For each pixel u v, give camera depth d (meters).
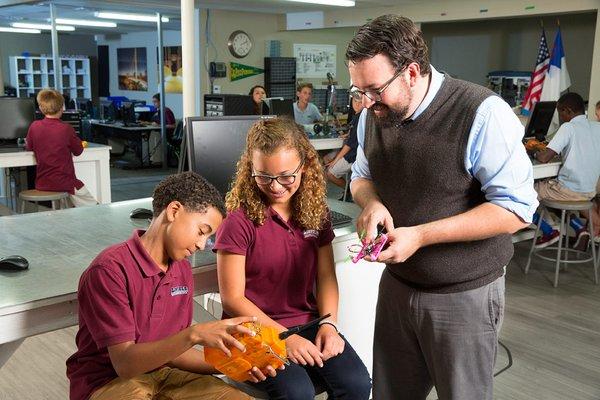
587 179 4.06
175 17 9.50
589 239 4.48
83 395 1.43
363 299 2.23
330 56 10.71
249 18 9.50
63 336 3.04
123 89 14.12
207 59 9.16
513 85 7.77
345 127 6.90
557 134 4.09
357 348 2.26
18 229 2.14
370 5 8.27
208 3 8.24
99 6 8.17
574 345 3.06
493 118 1.36
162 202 1.45
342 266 2.14
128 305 1.41
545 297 3.75
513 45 9.03
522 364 2.84
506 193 1.38
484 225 1.37
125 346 1.36
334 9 9.02
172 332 1.53
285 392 1.53
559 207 4.00
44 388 2.52
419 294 1.54
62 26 11.81
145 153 9.12
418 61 1.35
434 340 1.54
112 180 7.79
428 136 1.44
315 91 8.60
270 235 1.70
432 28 10.11
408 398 1.71
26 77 13.45
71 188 4.62
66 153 4.54
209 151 2.17
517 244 4.93
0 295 1.51
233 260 1.66
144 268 1.44
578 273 4.24
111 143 9.94
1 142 5.16
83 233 2.10
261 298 1.73
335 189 7.28
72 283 1.60
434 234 1.39
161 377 1.52
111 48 14.29
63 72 13.90
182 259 1.48
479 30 9.43
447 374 1.54
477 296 1.49
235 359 1.35
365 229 1.49
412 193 1.51
